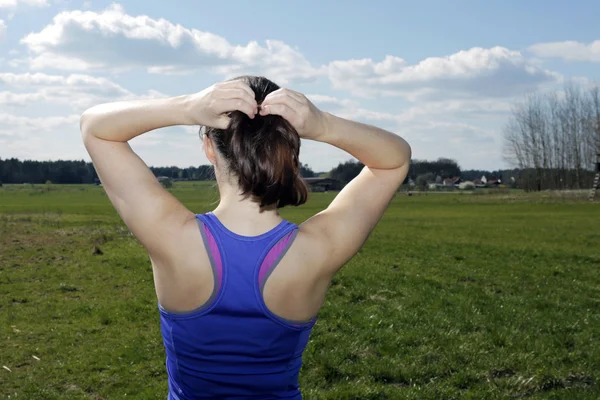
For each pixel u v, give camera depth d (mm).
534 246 20750
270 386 1569
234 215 1548
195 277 1496
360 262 16094
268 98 1487
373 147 1649
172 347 1571
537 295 11727
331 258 1609
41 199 72438
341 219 1657
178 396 1619
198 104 1472
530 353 7246
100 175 1577
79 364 7148
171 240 1500
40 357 7504
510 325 8828
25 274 14180
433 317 9305
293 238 1556
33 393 6203
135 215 1520
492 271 14859
